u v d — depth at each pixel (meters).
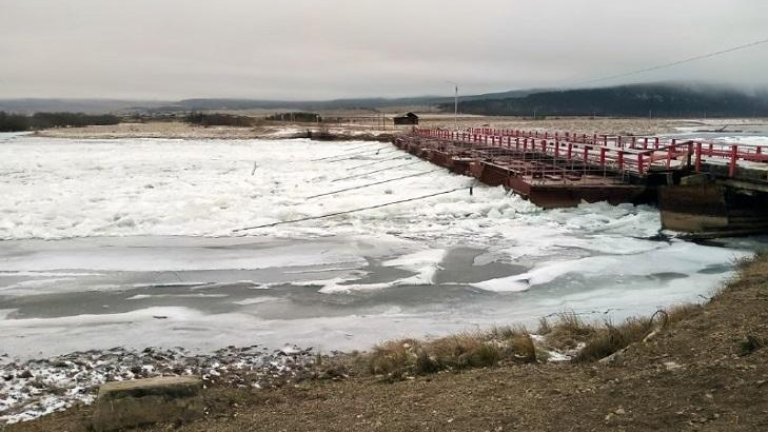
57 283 14.27
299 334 10.59
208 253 17.33
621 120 162.75
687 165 21.20
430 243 18.47
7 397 7.89
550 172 26.98
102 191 30.75
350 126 120.44
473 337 9.65
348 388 7.71
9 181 35.66
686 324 8.13
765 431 4.71
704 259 15.98
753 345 6.68
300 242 18.81
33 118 144.88
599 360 7.62
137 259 16.62
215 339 10.35
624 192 23.19
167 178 37.47
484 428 5.65
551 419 5.64
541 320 10.88
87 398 7.86
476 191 27.66
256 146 73.44
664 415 5.31
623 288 13.45
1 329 10.95
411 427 5.89
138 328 10.98
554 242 18.34
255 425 6.40
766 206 19.41
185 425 6.54
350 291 13.47
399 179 34.62
